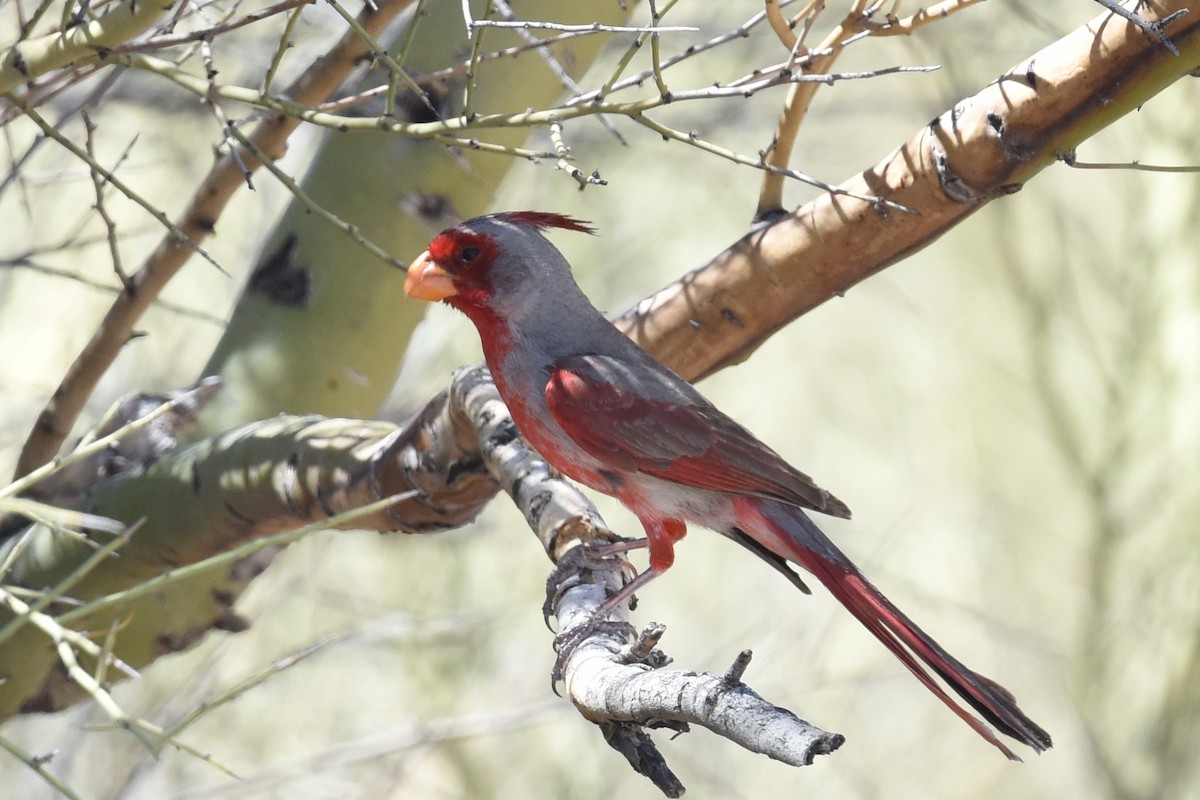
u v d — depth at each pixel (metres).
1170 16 5.98
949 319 20.55
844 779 16.89
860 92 16.83
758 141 16.05
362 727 14.31
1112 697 16.72
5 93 6.55
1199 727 16.25
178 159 13.68
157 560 7.74
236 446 7.56
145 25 6.32
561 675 6.66
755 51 14.59
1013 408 20.19
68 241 8.25
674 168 15.63
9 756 12.73
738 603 16.78
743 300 7.62
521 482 6.95
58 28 6.63
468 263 8.01
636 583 7.91
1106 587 16.95
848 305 20.53
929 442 20.25
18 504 5.40
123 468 8.06
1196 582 16.48
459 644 14.19
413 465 7.18
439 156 8.38
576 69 8.52
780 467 7.84
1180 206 16.88
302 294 8.46
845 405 20.14
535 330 8.06
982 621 18.14
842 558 7.60
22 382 12.43
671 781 5.11
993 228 18.50
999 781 18.19
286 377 8.39
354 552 14.66
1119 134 17.94
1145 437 16.95
